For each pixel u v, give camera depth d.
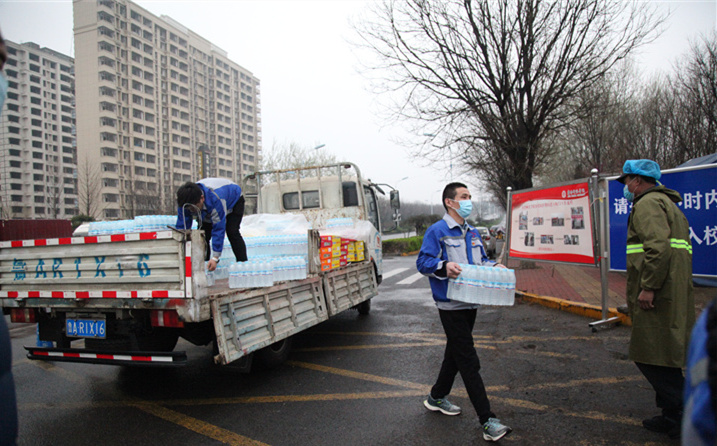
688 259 2.90
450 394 3.88
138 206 41.38
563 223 6.69
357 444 3.00
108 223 4.91
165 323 3.39
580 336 5.56
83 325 3.77
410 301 8.66
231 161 104.94
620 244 5.75
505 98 10.79
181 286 3.21
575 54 10.03
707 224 4.78
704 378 0.88
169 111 83.50
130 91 74.31
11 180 73.56
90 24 69.56
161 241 3.28
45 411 3.78
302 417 3.49
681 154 14.68
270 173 7.90
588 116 11.17
